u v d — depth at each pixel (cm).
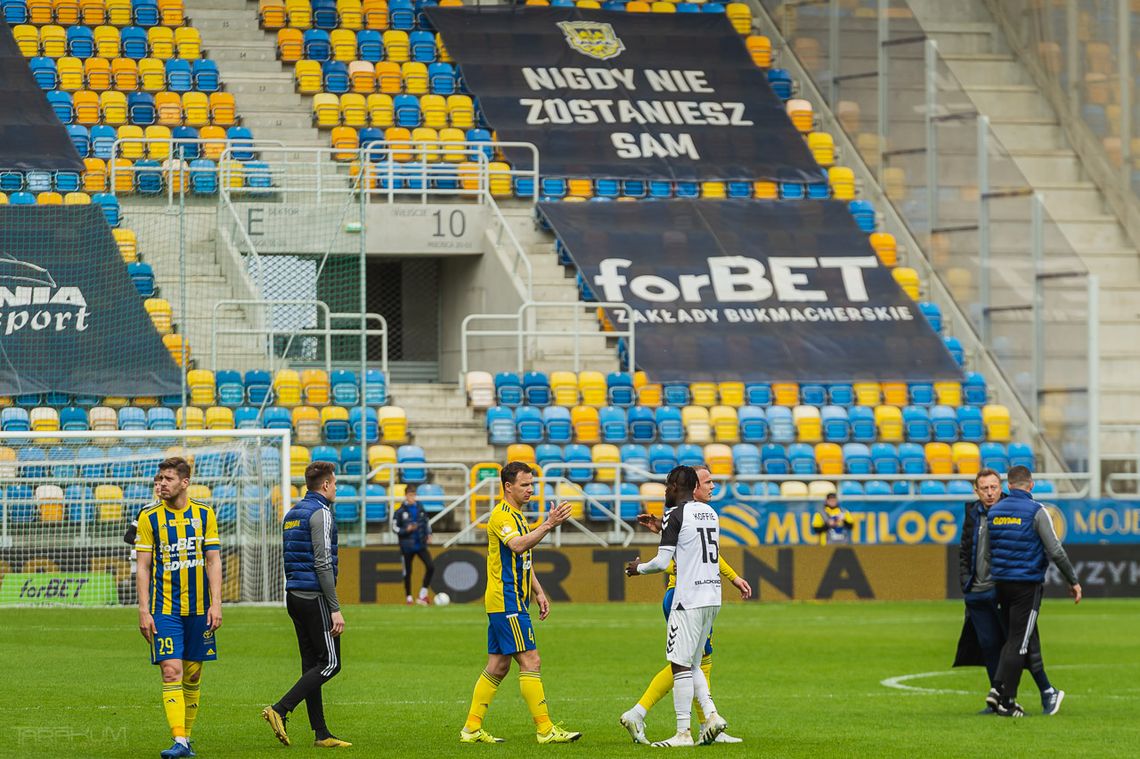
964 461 9619
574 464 8738
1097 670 5503
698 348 10106
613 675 5197
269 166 10400
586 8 12681
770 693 4772
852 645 6228
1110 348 11019
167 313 9075
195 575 3369
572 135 11575
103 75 11088
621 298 10350
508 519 3591
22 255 9181
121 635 6244
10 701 4347
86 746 3562
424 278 11225
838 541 8644
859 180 11800
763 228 11081
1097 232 11631
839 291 10700
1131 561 8938
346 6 12112
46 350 8906
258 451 7550
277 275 9169
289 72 11675
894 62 11400
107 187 10250
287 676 5041
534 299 10325
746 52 12581
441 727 3928
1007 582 4184
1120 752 3559
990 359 10275
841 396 10062
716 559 3538
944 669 5438
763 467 9431
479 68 11931
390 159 10375
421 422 9188
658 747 3553
